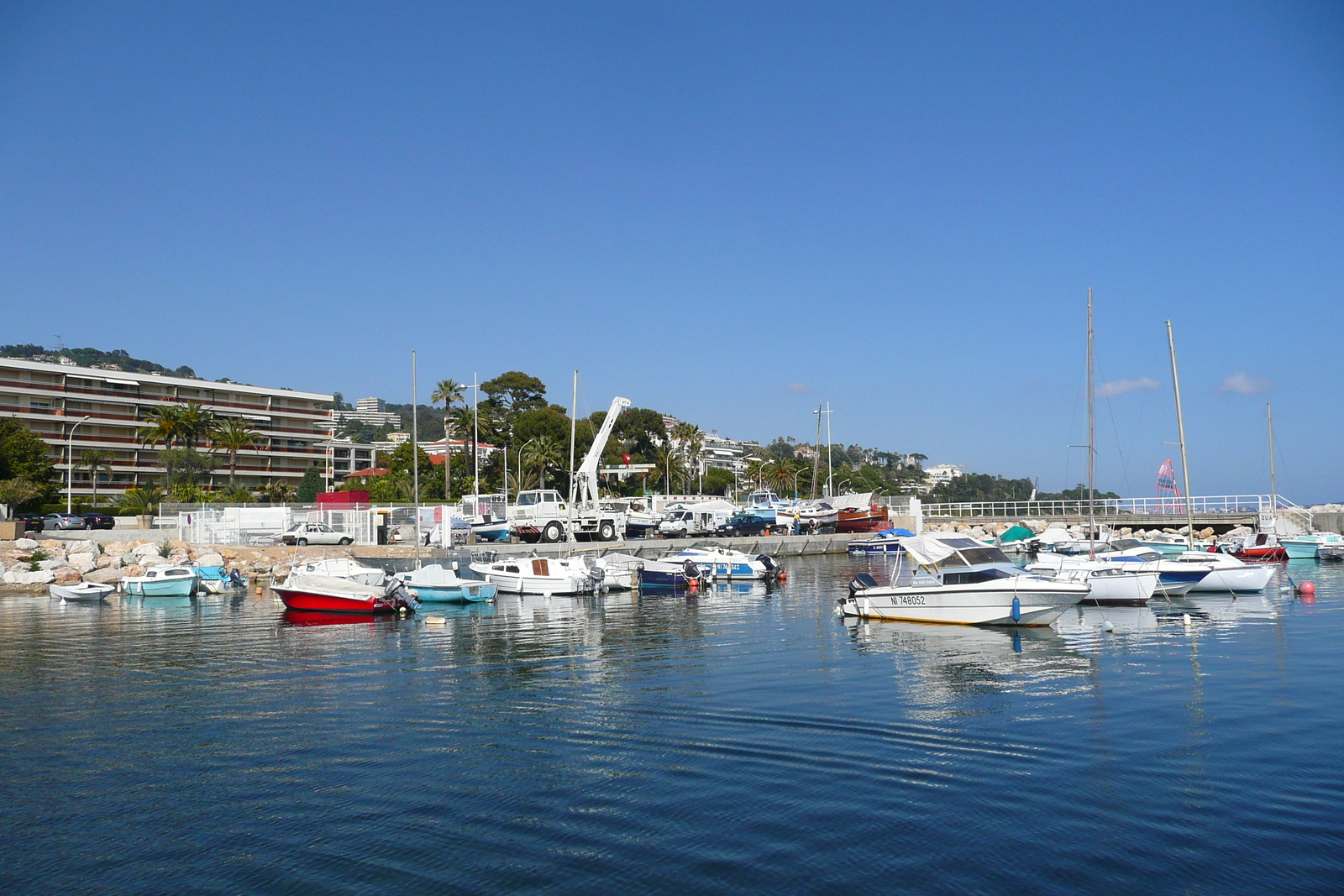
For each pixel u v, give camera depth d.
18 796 15.45
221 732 19.11
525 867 12.59
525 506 66.81
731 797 15.02
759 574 53.31
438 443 175.25
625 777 16.05
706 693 22.19
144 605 44.22
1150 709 20.05
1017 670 24.62
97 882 12.38
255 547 62.56
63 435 110.38
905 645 29.08
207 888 12.14
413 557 56.06
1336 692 21.47
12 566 55.00
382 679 24.38
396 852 13.12
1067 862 12.48
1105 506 92.44
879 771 16.16
